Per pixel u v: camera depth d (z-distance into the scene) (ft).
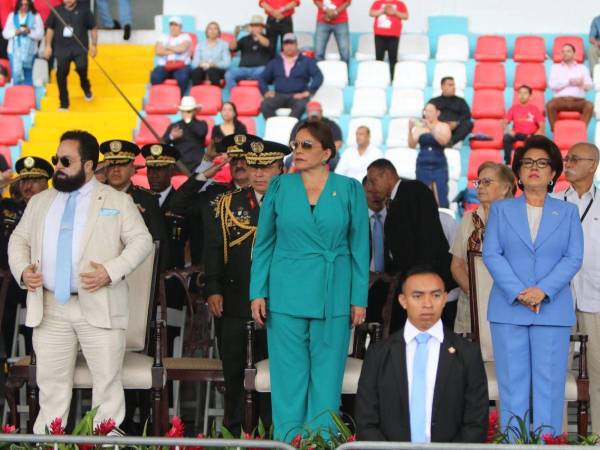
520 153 29.14
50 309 29.76
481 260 31.94
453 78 64.85
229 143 35.06
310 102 64.69
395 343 24.64
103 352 29.63
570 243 28.86
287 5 70.69
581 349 30.12
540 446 21.12
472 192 56.54
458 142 63.82
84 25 67.87
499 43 73.72
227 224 32.19
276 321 29.04
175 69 70.44
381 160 36.81
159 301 35.19
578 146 33.17
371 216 37.22
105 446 25.81
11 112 67.31
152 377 30.42
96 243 29.76
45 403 29.91
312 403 28.99
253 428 30.12
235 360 31.63
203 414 37.27
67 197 30.12
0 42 73.26
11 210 40.24
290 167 51.55
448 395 24.32
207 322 34.78
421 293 24.40
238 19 76.84
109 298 29.63
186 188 37.27
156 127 66.49
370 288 35.99
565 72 67.82
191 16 76.48
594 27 71.51
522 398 28.73
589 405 33.58
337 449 21.39
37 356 29.89
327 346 28.91
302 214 28.68
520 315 28.58
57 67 67.51
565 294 28.81
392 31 71.20
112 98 69.82
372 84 71.00
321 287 28.73
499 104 69.15
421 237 35.68
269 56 70.23
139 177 58.70
